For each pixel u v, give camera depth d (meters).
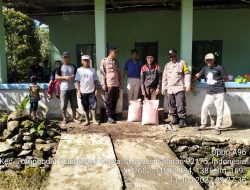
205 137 5.64
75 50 10.34
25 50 13.16
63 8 9.59
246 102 6.55
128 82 6.73
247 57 9.61
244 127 6.50
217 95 5.93
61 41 10.36
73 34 10.27
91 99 6.29
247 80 6.66
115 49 6.30
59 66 6.36
